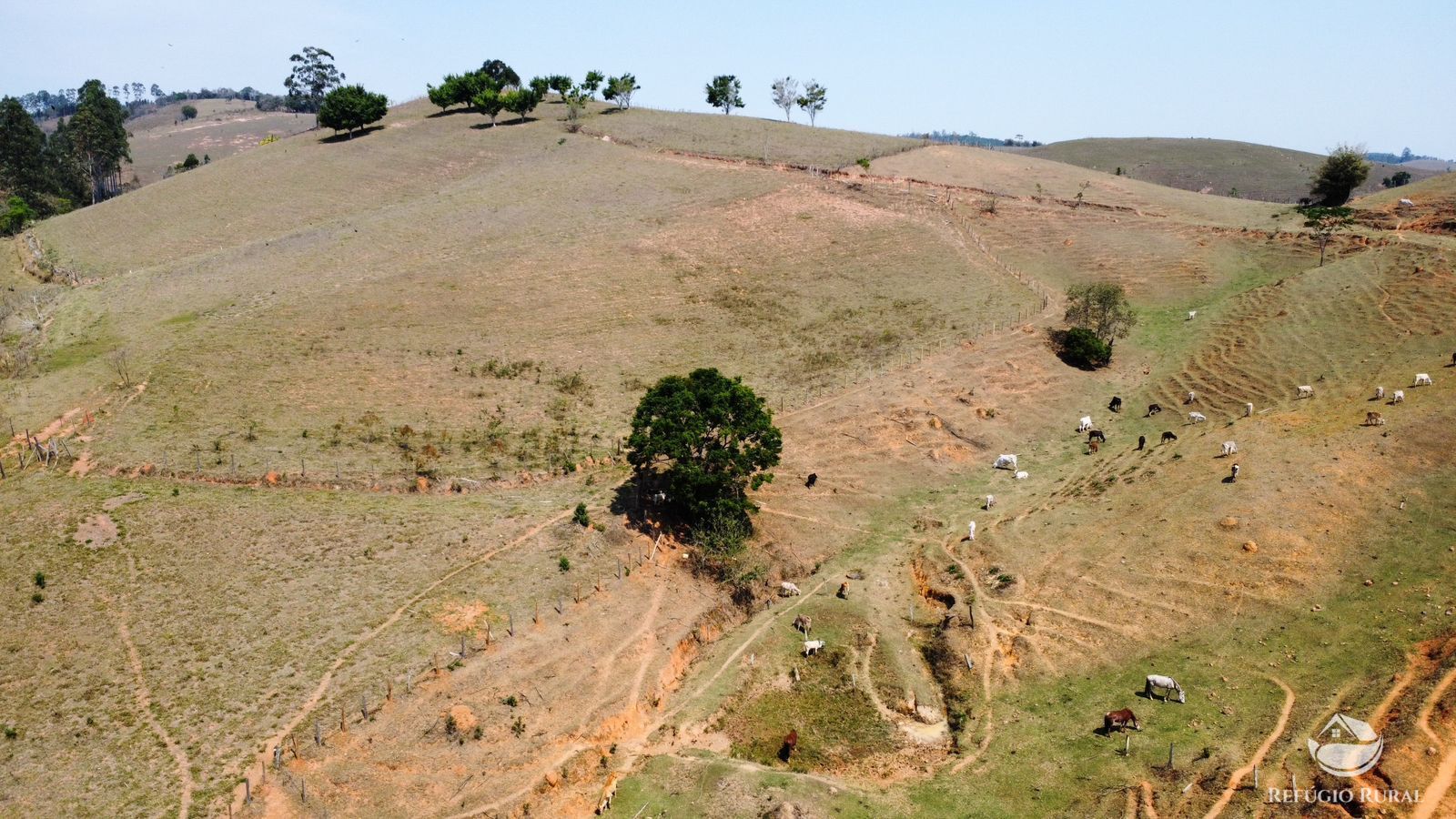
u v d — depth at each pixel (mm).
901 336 86812
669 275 99312
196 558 49062
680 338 86312
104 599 45312
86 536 49406
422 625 46094
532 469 63438
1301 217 108250
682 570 54719
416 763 38500
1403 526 47406
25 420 61531
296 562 49844
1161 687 41031
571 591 50438
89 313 83625
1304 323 77562
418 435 65562
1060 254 105750
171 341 75562
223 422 63688
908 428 71250
